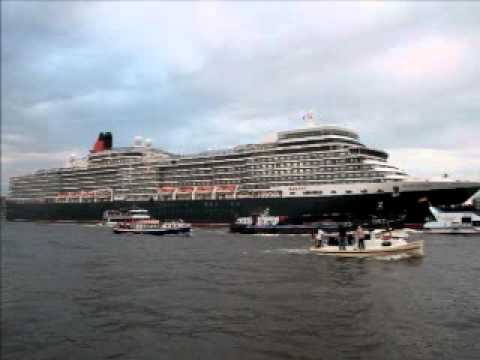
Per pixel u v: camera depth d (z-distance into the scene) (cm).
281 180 11925
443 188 9862
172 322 3031
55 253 7119
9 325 3102
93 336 2858
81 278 4756
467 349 2381
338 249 6006
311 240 8600
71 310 3453
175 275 4731
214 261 5675
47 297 3912
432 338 2542
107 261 6038
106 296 3856
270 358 2375
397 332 2655
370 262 5291
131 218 13775
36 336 2881
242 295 3678
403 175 10681
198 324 2961
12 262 6100
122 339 2772
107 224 15175
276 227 10312
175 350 2550
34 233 12144
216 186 13525
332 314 3047
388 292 3619
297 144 11988
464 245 7125
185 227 10794
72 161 19075
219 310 3250
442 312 3014
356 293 3612
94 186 17062
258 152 12619
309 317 3000
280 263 5344
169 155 17125
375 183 10388
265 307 3284
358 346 2470
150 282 4391
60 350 2652
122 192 16025
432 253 6038
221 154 13650
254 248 7138
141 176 15525
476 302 3262
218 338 2688
